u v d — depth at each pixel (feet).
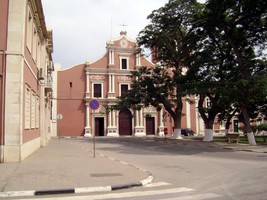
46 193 28.09
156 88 125.70
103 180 33.65
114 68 181.78
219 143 96.94
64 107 172.65
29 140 58.59
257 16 85.15
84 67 178.50
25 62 51.85
